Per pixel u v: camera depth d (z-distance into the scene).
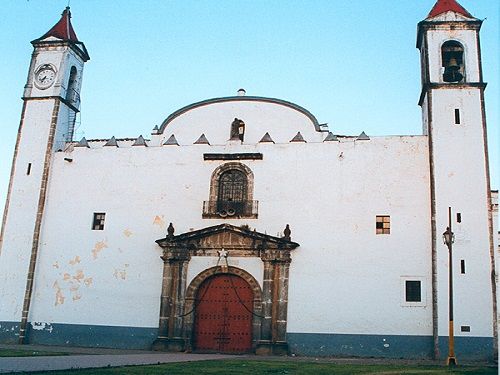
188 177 33.72
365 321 29.80
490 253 28.97
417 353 28.88
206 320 31.44
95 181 34.72
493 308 28.23
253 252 31.56
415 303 29.53
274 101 34.88
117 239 33.50
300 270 31.06
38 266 33.84
